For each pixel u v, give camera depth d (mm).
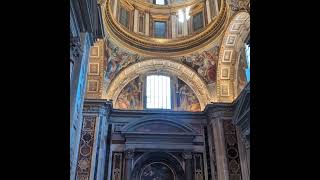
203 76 21594
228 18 18625
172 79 22609
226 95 20719
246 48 18984
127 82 21891
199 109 21812
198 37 21125
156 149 19328
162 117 20297
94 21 11117
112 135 19984
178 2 23312
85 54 10352
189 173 18938
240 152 18688
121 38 20625
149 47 21719
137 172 18984
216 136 19422
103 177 18609
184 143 19703
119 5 21609
